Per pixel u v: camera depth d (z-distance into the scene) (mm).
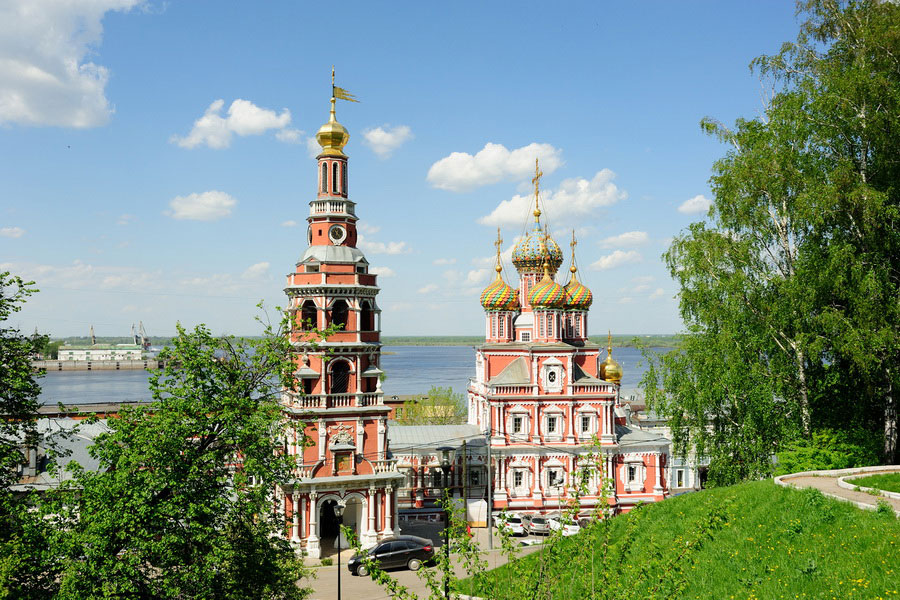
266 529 32438
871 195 44406
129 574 27578
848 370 49625
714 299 51938
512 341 87500
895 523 27297
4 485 32500
